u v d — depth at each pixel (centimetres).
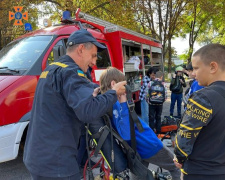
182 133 153
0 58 430
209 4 1784
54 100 165
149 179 206
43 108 168
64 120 165
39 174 165
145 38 841
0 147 313
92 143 251
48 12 1345
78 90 158
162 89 509
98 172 347
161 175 236
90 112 152
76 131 174
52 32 438
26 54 402
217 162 149
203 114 144
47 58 393
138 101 749
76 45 178
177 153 159
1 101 317
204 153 151
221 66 153
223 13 1919
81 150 305
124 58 634
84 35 179
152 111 519
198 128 146
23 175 364
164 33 1716
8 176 361
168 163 231
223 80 154
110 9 1308
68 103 158
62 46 393
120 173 210
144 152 221
